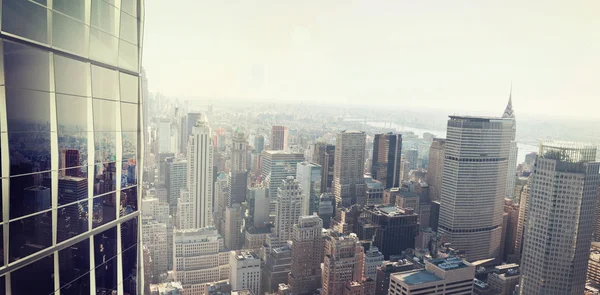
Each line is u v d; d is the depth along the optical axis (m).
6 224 6.88
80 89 8.42
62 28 7.80
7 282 7.03
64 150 8.05
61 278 8.23
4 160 6.74
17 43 6.83
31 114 7.20
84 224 8.86
